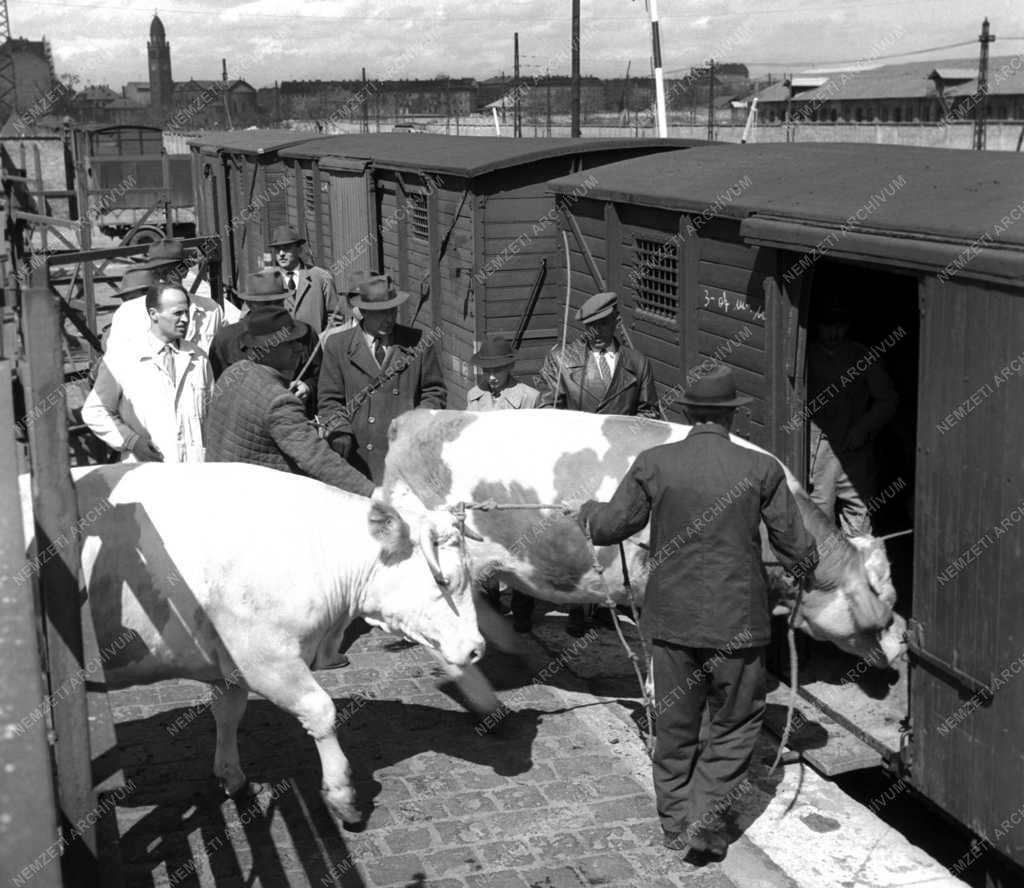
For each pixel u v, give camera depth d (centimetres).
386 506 496
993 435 443
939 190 543
